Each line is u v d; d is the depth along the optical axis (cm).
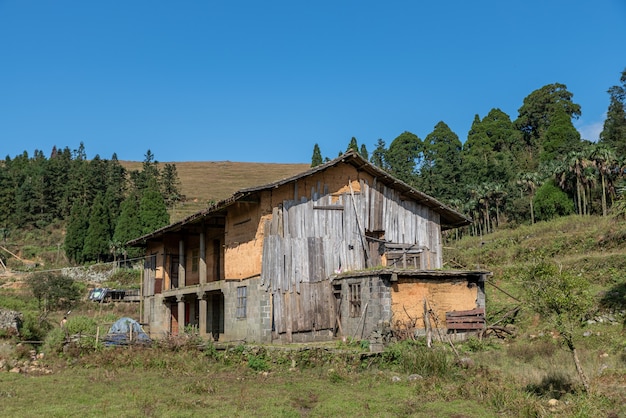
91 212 7338
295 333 2339
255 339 2314
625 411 1166
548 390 1393
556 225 4522
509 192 6600
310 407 1373
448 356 1797
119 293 5244
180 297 2933
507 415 1238
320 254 2458
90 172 9181
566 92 9581
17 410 1326
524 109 9862
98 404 1384
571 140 7662
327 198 2528
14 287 5400
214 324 2936
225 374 1811
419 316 2242
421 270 2247
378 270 2188
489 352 2008
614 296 2470
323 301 2425
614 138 7281
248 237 2461
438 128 10500
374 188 2638
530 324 2472
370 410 1302
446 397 1401
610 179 5306
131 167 14525
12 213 8750
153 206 7250
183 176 13475
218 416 1242
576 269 3091
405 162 9462
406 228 2695
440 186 7612
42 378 1761
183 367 1894
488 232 6216
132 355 2011
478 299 2388
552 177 5647
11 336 2380
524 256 3875
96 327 2341
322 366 1867
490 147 9625
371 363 1825
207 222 2842
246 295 2425
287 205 2433
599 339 2083
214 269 2983
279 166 15200
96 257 7025
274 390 1546
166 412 1282
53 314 4412
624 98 7631
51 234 8275
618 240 3491
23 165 11188
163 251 3284
